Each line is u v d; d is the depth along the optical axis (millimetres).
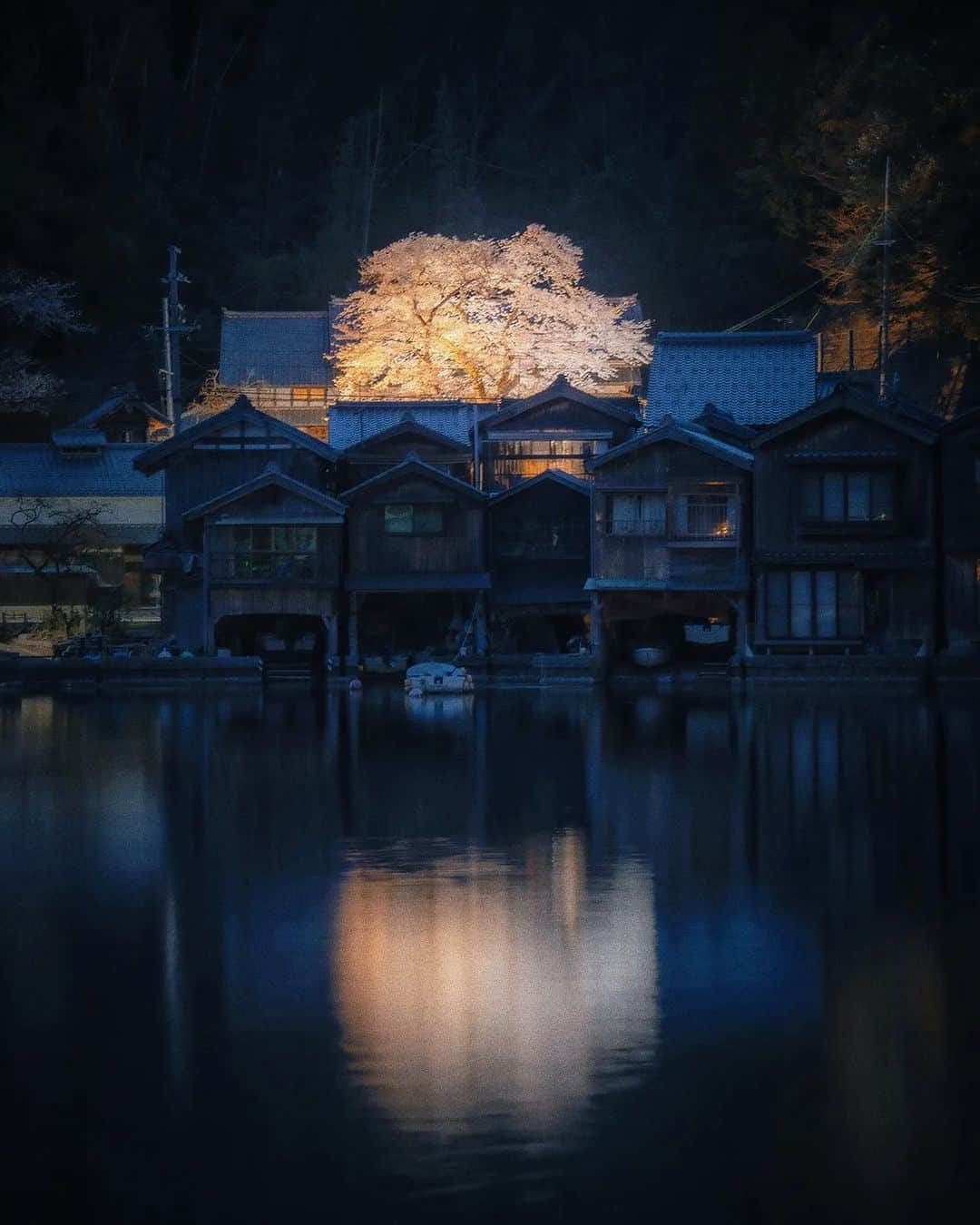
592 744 37531
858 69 77000
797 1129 14234
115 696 51219
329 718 44062
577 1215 12898
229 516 55438
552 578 57688
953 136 69750
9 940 20031
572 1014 17047
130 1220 12898
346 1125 14359
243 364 82062
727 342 65375
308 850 25281
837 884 22641
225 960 19078
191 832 26812
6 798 30359
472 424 63969
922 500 51375
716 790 30562
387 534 57156
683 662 56594
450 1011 17172
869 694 48500
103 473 75438
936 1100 14789
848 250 74500
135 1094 15031
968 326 69062
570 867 23906
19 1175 13578
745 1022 16781
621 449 52844
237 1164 13719
